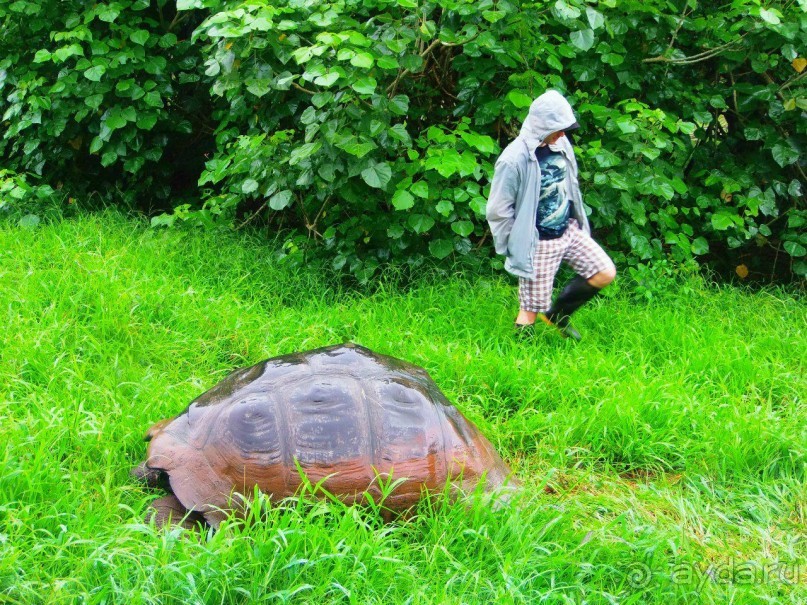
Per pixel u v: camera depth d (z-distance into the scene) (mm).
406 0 5160
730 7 6488
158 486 3424
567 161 5031
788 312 5934
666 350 5141
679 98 6520
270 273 6008
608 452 4094
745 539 3479
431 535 3090
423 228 5684
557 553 3066
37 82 6625
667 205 6629
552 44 6215
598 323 5465
